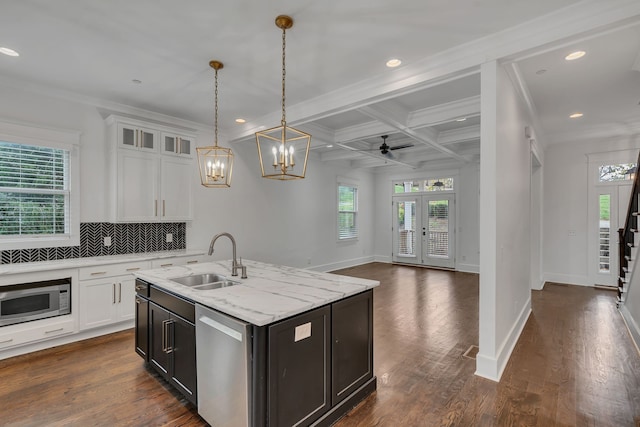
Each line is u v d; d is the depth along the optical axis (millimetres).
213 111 4395
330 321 2064
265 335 1689
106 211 4043
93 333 3504
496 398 2334
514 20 2352
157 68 3104
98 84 3479
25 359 2965
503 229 2826
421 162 8242
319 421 1976
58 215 3709
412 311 4438
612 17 2072
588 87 3562
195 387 2115
